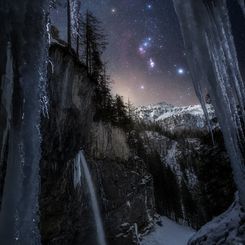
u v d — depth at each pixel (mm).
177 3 5211
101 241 26656
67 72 18484
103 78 37250
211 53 4918
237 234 5836
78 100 20578
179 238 45344
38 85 3477
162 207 58531
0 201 3287
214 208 19250
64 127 18656
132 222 35469
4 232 3035
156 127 119188
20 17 3322
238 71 5039
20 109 3293
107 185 30047
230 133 4859
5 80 3152
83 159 25094
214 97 4945
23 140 3320
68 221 21344
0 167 3188
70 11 21219
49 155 17484
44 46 3576
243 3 4770
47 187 18094
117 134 37281
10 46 3221
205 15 4996
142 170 44781
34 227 3406
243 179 4797
